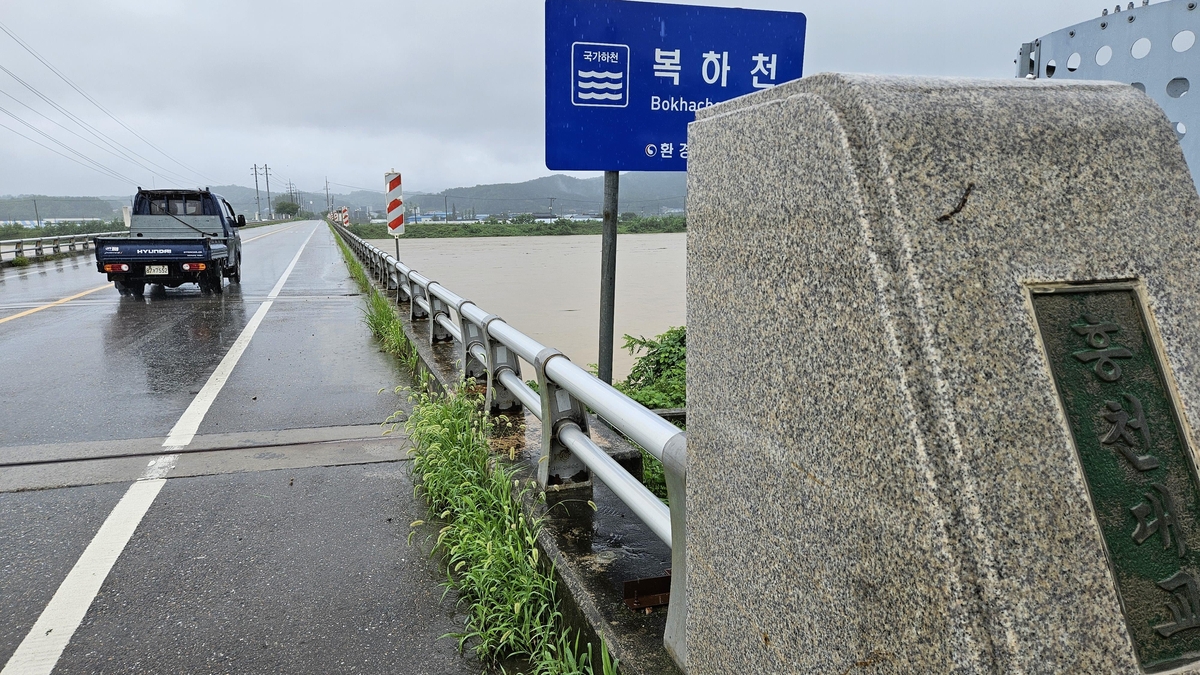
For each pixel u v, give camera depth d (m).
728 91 5.47
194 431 5.56
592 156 5.34
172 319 11.95
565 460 3.61
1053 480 1.03
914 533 1.03
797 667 1.35
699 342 1.71
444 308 7.93
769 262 1.39
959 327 1.06
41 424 5.77
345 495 4.24
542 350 3.58
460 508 3.50
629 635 2.25
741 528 1.54
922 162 1.14
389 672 2.58
